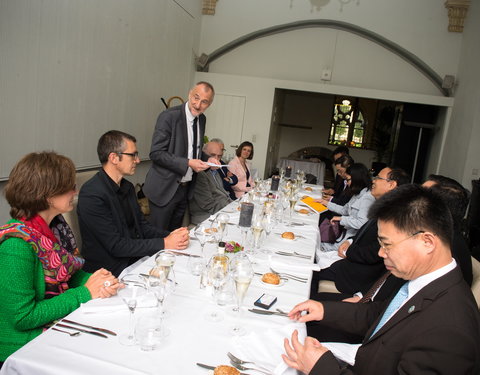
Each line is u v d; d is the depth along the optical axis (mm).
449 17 7414
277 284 1714
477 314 1005
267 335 1271
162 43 6215
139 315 1328
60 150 4016
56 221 1738
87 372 1010
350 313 1496
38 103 3598
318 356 1089
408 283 1218
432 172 8250
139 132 5836
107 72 4723
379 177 2859
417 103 8117
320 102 13758
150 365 1062
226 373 1024
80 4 4020
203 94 3318
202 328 1278
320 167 9188
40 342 1120
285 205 3258
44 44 3578
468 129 6676
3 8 3074
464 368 924
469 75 6938
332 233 3607
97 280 1516
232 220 2873
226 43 8070
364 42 7965
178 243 2070
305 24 7992
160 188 3334
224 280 1487
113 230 2146
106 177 2219
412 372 962
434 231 1043
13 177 1459
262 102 8180
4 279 1326
